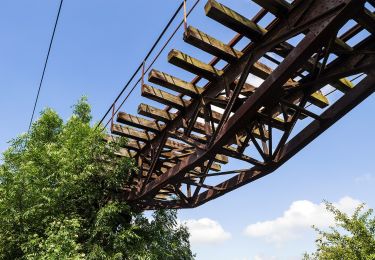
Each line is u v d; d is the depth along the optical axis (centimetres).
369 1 491
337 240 1262
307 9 476
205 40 561
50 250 968
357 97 557
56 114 1568
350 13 412
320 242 1301
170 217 1548
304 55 457
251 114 555
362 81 559
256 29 540
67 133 1325
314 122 638
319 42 440
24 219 1120
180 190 1012
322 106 732
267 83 512
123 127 902
